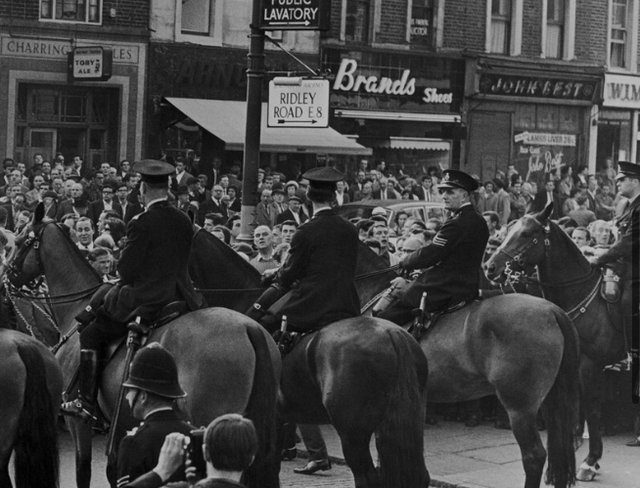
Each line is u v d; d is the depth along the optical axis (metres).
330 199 10.77
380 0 33.59
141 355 7.29
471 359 11.30
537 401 11.04
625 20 38.75
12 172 23.25
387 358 9.80
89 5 28.92
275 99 16.97
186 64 30.23
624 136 39.03
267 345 9.60
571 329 11.19
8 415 9.22
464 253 11.55
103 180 23.38
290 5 16.16
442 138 34.81
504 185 31.86
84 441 10.50
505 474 12.86
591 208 32.12
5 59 27.92
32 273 11.62
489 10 35.56
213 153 29.61
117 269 10.14
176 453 6.48
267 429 9.40
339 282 10.62
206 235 11.73
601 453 12.93
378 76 33.59
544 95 36.72
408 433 9.70
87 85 29.02
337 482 12.63
